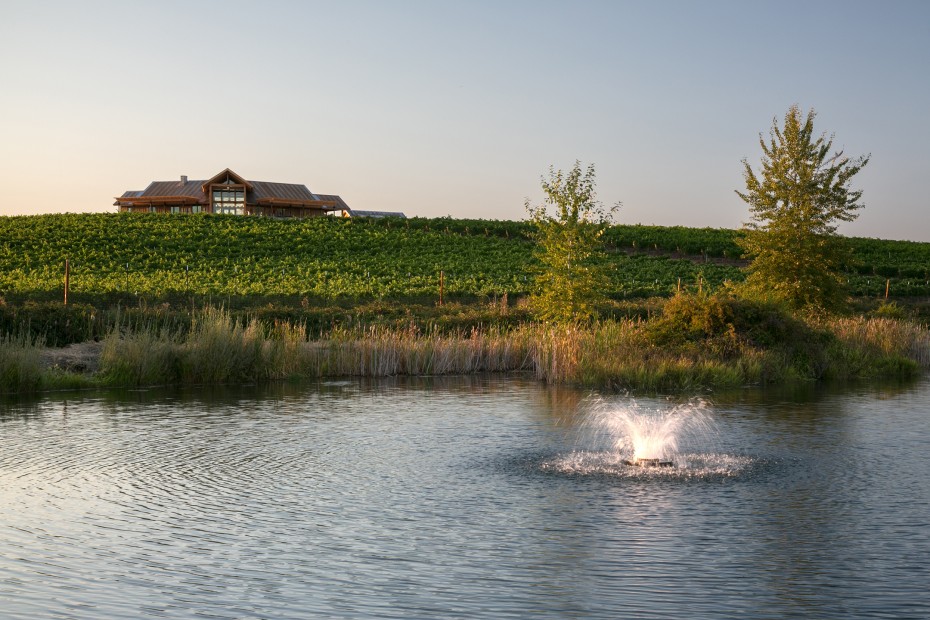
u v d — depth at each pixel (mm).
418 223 96062
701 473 10977
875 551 7723
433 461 11766
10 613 6324
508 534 8289
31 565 7414
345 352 24594
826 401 18359
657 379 21047
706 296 26844
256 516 8945
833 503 9414
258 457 12016
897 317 38188
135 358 21500
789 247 31984
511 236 93250
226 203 104062
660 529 8438
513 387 21328
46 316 25984
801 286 31969
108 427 14586
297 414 16250
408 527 8539
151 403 17766
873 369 24625
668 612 6328
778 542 7984
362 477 10758
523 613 6320
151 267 67688
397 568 7316
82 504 9414
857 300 53625
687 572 7191
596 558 7555
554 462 11688
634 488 10188
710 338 24734
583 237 30859
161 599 6625
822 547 7836
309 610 6398
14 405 17359
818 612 6312
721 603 6496
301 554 7707
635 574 7148
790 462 11641
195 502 9508
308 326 31109
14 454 12172
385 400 18469
